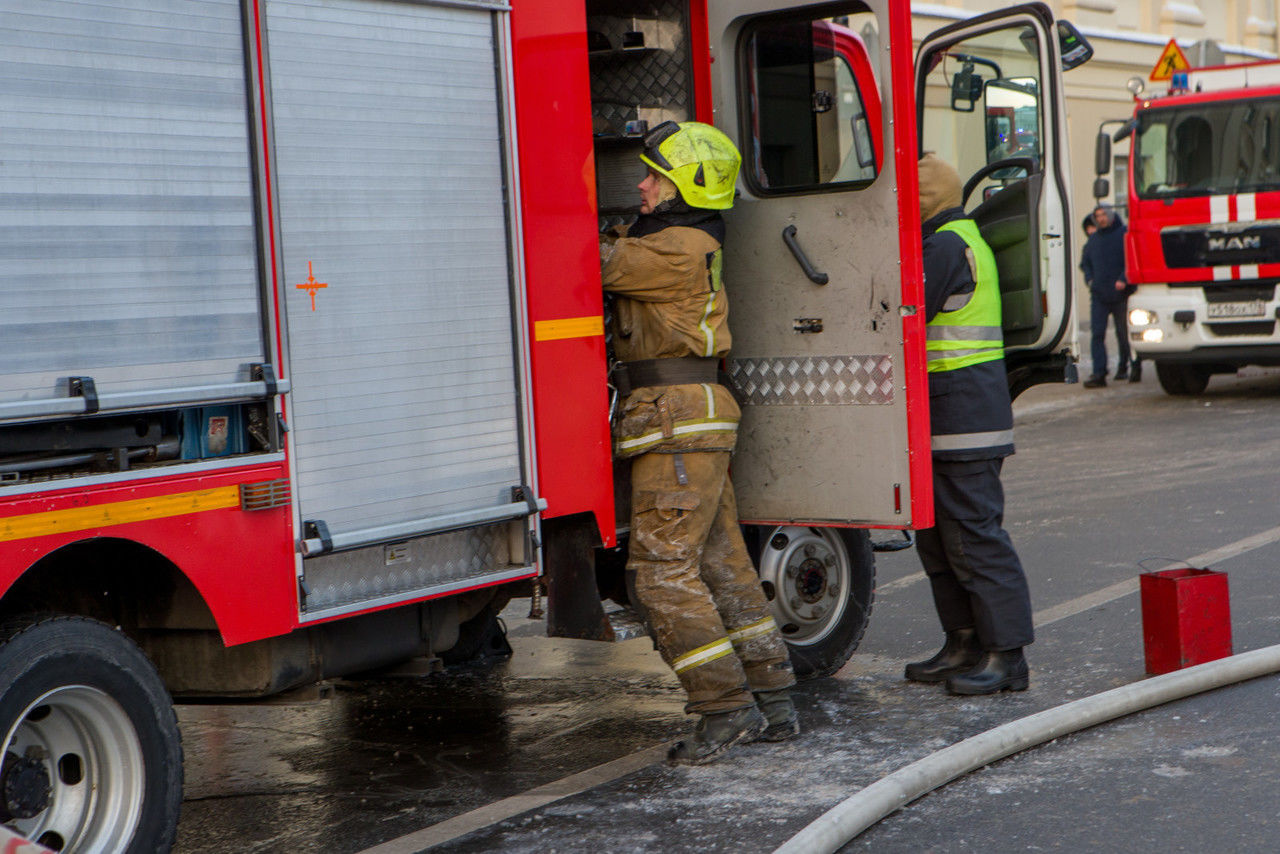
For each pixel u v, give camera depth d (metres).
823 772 10.75
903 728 11.81
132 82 8.41
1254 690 12.27
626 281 11.14
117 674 8.51
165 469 8.54
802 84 12.14
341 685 13.95
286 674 9.65
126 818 8.59
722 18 12.42
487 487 10.38
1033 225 13.02
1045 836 9.33
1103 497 22.36
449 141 10.15
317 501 9.34
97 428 8.41
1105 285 37.69
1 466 7.95
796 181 12.26
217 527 8.80
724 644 11.07
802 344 12.22
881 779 10.01
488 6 10.33
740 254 12.45
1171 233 33.00
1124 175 52.22
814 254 12.08
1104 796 9.99
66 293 8.06
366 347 9.61
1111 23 52.03
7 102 7.84
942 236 12.30
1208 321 32.81
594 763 11.34
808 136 12.15
